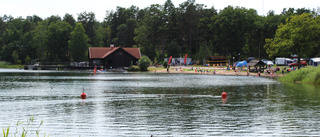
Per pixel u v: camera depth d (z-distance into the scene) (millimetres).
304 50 83562
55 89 50406
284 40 84312
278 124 25016
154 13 146125
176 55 140875
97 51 130875
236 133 22562
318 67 62312
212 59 125062
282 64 111250
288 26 84938
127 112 29984
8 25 197875
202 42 146875
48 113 29500
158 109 31594
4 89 50125
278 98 39125
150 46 145250
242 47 135500
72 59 154625
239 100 37562
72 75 91750
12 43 164000
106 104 34812
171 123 25484
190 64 134875
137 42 157000
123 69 121875
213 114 28891
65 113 29500
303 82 63469
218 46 137250
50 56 159000
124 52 125812
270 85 57312
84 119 26953
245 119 26766
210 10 142625
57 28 154750
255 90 48625
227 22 125500
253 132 22828
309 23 81000
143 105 34062
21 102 36062
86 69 125688
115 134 22438
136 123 25516
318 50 89750
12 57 162125
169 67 122625
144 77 82812
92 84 60219
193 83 62750
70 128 24000
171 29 142250
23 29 180000
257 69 95625
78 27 147000
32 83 62031
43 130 23453
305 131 23047
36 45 161500
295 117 27516
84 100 37875
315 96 40844
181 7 145875
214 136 21906
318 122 25672
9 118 27250
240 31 129000
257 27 129500
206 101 37000
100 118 27359
